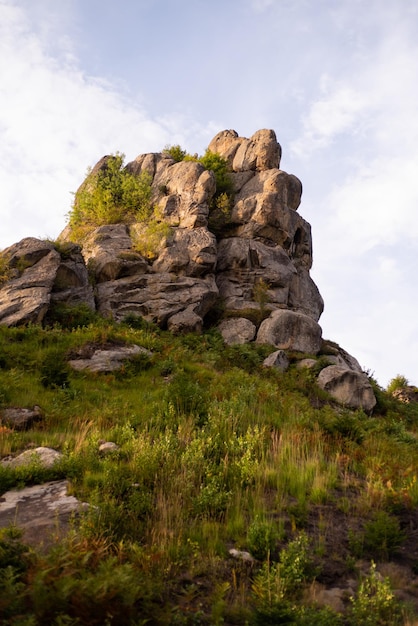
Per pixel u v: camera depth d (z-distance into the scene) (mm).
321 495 9547
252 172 39156
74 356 19531
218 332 28719
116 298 28141
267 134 40031
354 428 14859
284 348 28953
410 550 7977
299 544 7336
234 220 35562
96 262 30016
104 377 18266
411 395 32312
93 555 6121
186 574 6641
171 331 27422
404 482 10250
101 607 5078
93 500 8086
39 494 8922
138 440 11094
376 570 7285
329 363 26312
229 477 10102
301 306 35250
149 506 8141
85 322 24516
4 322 22219
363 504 9297
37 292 24188
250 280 32594
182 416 13797
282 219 35219
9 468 9617
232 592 6383
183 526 7863
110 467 9641
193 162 36781
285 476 10273
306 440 13000
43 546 6902
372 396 23906
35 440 12031
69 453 10453
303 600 6227
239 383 19984
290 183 37906
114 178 38219
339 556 7578
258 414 14961
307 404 19281
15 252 26734
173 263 30156
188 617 5648
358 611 5938
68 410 14617
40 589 5055
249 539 7434
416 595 6668
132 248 31875
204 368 21281
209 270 31109
